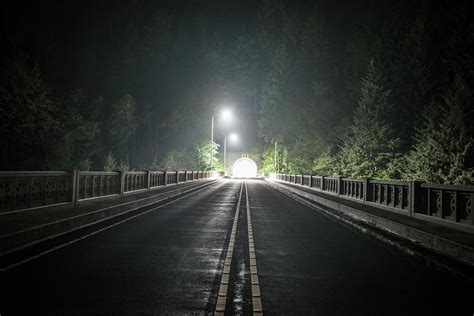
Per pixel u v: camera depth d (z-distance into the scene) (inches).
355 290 281.0
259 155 4557.1
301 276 315.0
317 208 890.7
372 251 415.2
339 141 2282.2
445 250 405.4
